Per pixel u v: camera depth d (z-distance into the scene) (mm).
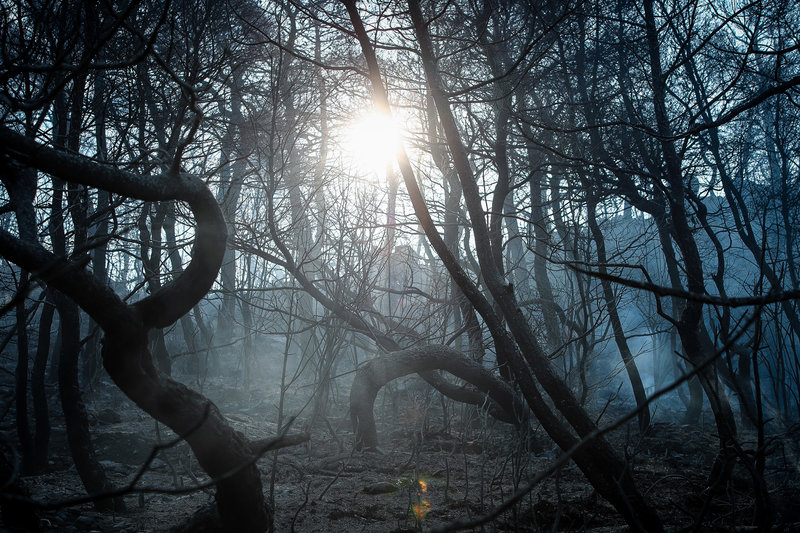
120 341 2775
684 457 8867
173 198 2957
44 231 5441
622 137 11086
